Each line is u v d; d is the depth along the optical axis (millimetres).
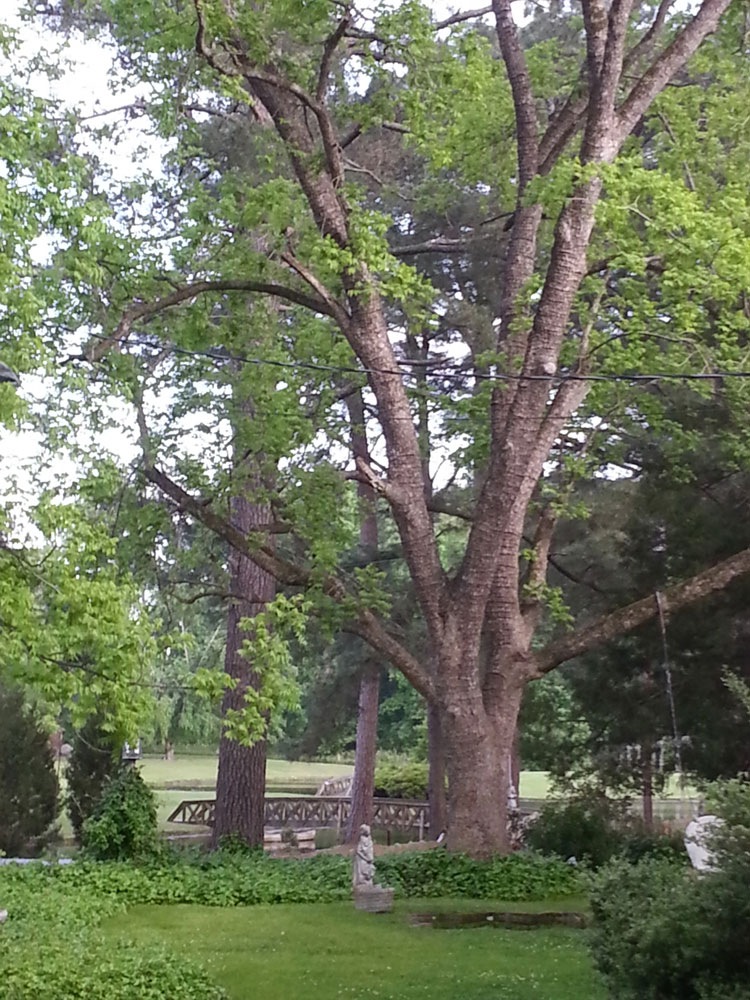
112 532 16562
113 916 13727
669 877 8188
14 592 9281
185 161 17594
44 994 9164
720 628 20156
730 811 7695
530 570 17766
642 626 21172
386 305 23984
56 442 9977
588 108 16625
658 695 22078
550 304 16453
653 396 18438
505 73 20125
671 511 20562
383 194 21109
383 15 15383
